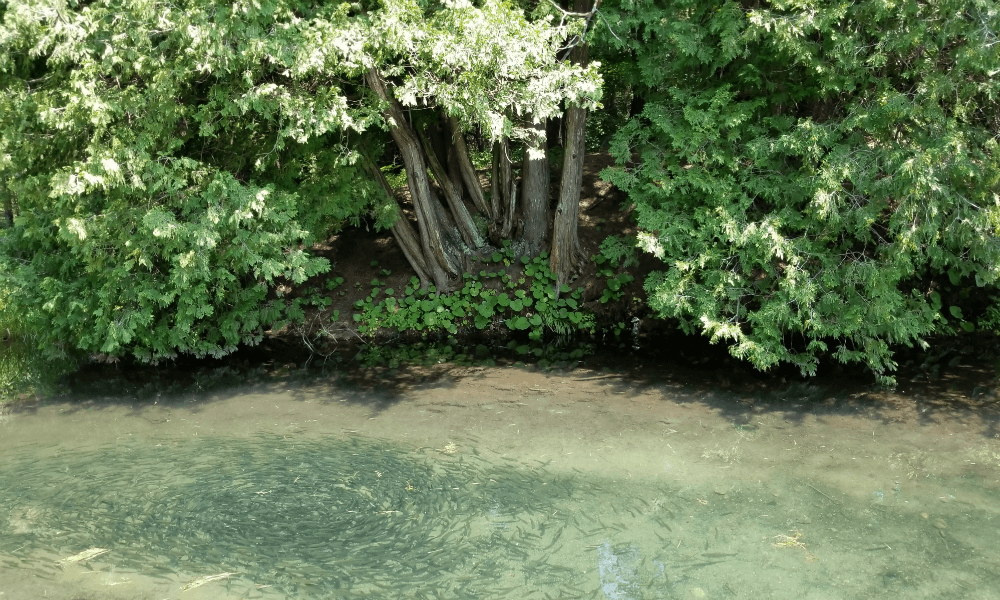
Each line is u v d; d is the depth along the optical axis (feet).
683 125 30.81
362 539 17.19
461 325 39.88
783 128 30.19
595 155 50.34
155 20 24.95
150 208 28.58
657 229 31.07
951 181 26.13
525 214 41.57
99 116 25.48
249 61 25.73
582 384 30.58
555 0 33.53
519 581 15.35
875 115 26.76
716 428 24.91
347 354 36.42
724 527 17.79
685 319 37.32
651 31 31.35
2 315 35.35
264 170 32.63
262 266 29.48
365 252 43.68
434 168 40.73
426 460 22.20
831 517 18.28
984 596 14.83
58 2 24.53
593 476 20.90
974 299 36.73
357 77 31.40
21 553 16.60
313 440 24.09
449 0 24.97
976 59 24.23
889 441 23.36
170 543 17.04
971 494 19.47
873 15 26.50
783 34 26.12
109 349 29.40
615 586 15.15
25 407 28.17
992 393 27.48
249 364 34.63
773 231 27.17
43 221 30.71
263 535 17.40
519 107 26.58
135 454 22.94
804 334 30.96
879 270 26.68
